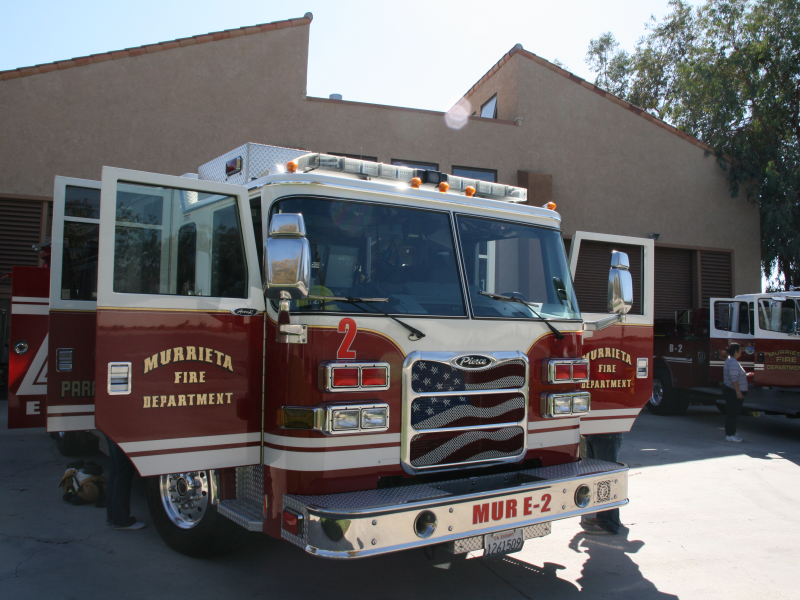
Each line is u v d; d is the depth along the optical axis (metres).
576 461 4.51
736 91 18.47
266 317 3.80
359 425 3.50
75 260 4.84
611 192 16.03
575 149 15.72
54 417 4.59
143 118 12.34
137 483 6.62
